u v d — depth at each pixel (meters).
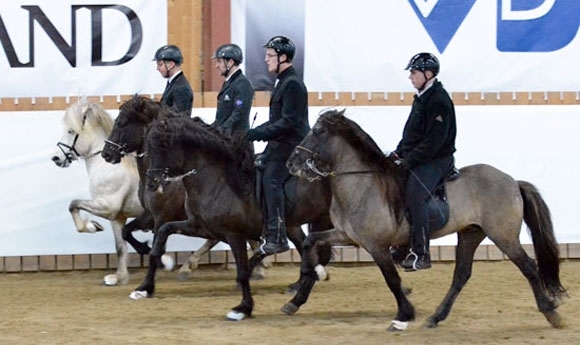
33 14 15.92
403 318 10.85
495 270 15.88
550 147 16.41
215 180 11.74
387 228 10.76
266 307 12.52
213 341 10.27
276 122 11.75
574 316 11.85
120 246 14.84
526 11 16.39
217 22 16.08
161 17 16.14
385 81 16.25
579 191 16.47
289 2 16.08
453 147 11.08
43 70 15.98
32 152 15.95
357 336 10.54
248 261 11.99
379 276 15.43
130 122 13.26
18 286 14.73
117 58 16.06
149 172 11.43
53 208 16.02
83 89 16.03
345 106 16.20
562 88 16.48
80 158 15.48
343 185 10.84
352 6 16.16
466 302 12.88
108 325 11.24
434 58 10.94
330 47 16.17
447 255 16.55
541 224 11.03
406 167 10.84
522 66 16.42
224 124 12.50
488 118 16.33
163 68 13.86
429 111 10.85
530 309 12.34
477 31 16.36
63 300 13.27
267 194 11.86
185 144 11.61
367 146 10.80
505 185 10.99
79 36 16.00
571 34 16.47
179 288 14.29
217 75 16.28
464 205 11.02
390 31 16.22
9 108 15.95
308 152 10.75
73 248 16.08
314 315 11.89
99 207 14.51
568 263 16.44
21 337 10.54
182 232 12.73
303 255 11.52
